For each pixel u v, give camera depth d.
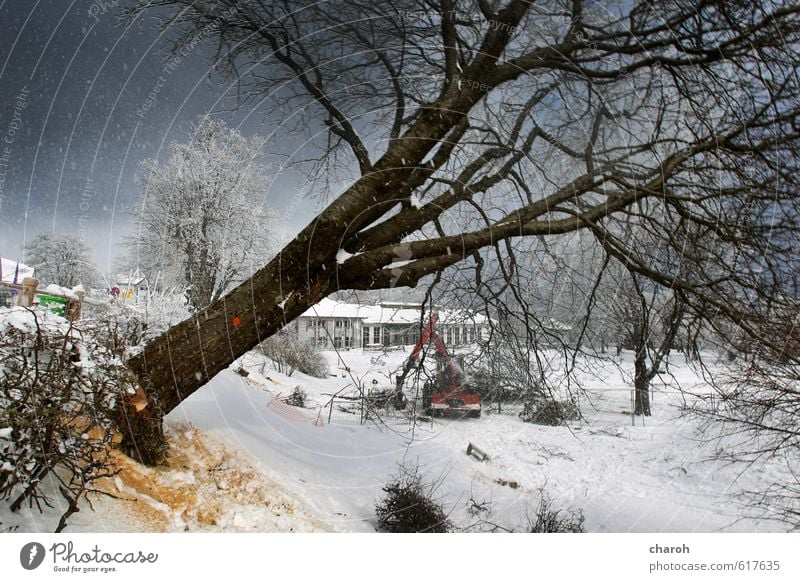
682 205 6.12
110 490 3.80
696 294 5.62
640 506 6.66
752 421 7.53
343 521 4.93
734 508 6.60
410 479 6.23
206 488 4.52
